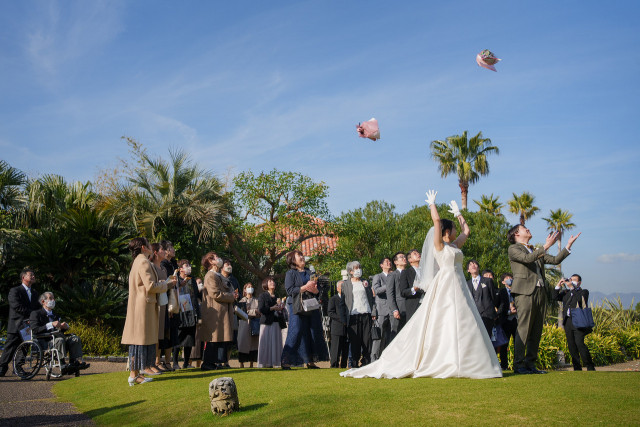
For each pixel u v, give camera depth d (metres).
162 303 7.05
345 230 24.17
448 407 4.05
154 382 6.80
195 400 5.39
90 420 5.47
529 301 6.09
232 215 22.14
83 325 14.76
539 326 6.17
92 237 17.20
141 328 6.82
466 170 41.00
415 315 5.84
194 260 19.14
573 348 9.32
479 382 5.02
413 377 5.48
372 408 4.20
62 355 9.11
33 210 18.97
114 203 18.52
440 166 42.50
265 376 6.63
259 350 9.24
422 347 5.61
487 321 8.61
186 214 18.55
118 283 18.31
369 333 8.98
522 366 6.07
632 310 19.75
